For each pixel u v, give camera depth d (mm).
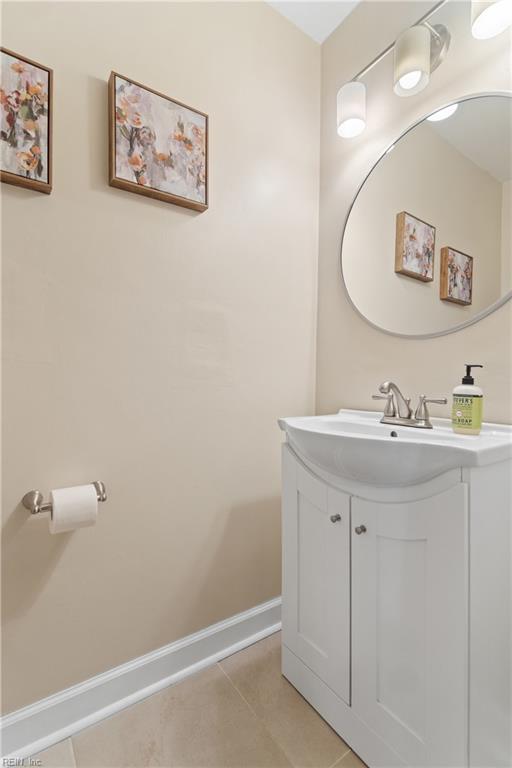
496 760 830
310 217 1647
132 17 1157
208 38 1323
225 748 1020
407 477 841
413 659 840
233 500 1408
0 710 975
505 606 846
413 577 843
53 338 1032
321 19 1570
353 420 1300
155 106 1168
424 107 1266
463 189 1148
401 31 1342
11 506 985
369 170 1447
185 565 1293
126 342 1153
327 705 1072
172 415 1254
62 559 1057
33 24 998
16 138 956
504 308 1062
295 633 1189
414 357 1292
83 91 1067
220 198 1353
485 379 1104
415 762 831
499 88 1076
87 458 1093
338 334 1578
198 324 1306
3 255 960
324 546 1065
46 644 1036
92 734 1057
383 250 1384
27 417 1002
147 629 1211
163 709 1139
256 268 1461
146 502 1204
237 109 1400
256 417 1472
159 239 1212
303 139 1620
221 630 1370
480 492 764
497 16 1009
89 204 1078
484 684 790
